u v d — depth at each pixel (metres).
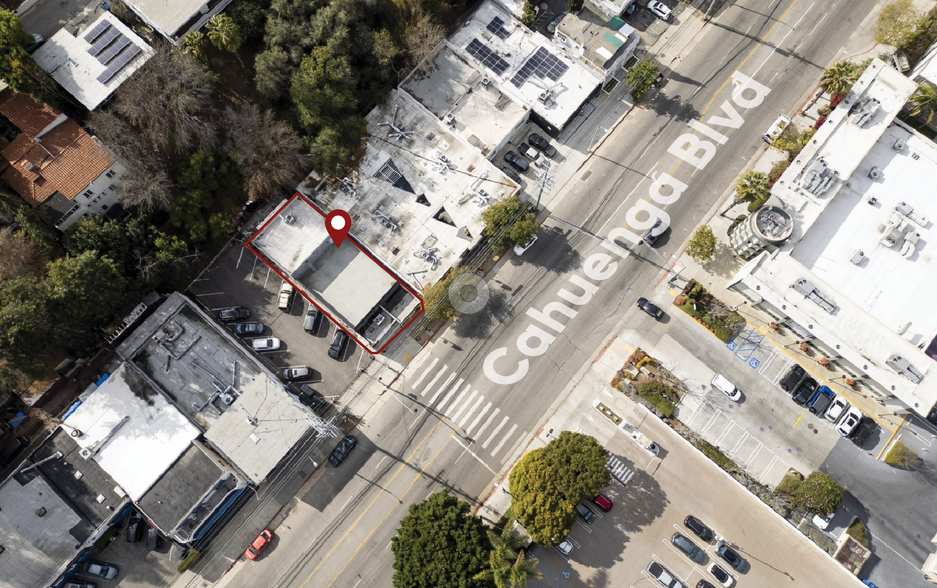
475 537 71.44
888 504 81.62
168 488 75.56
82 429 77.62
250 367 80.81
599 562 79.81
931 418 82.94
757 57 95.56
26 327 70.12
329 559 80.00
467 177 87.25
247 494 80.81
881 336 78.31
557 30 91.75
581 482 74.06
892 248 83.00
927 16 91.44
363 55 86.56
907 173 85.38
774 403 84.50
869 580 79.69
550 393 84.94
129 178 77.75
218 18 79.06
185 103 76.00
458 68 91.19
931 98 87.06
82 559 77.56
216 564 79.69
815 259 82.88
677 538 79.50
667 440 83.38
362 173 86.88
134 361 80.44
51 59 78.75
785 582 79.12
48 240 77.06
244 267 86.81
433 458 83.00
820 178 82.00
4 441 79.56
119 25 80.31
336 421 83.62
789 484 80.69
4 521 74.69
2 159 77.56
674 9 96.62
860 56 94.88
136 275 79.69
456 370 85.56
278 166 82.19
